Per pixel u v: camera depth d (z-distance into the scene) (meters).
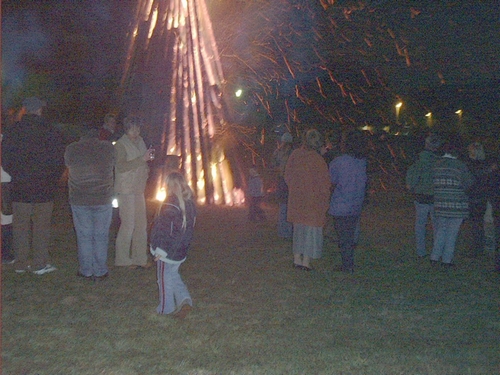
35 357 5.31
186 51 14.65
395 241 11.19
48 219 8.03
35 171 7.72
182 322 6.33
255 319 6.49
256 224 12.34
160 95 14.65
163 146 14.66
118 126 10.75
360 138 8.55
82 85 18.03
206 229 11.70
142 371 5.05
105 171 7.64
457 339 6.03
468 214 9.05
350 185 8.48
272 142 16.91
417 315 6.76
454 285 8.09
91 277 7.89
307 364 5.28
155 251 6.23
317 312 6.78
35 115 7.70
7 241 8.54
